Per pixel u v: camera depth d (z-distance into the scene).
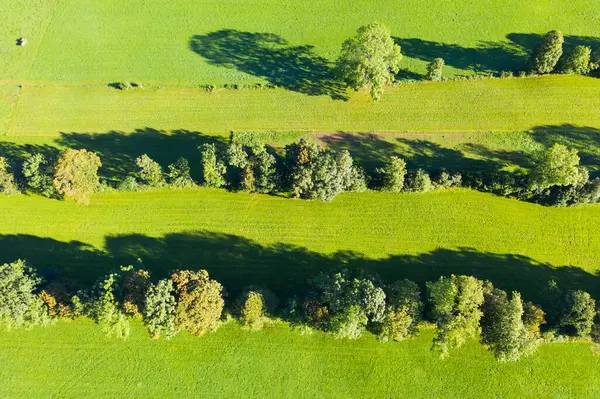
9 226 84.44
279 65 92.69
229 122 89.38
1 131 89.50
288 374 76.88
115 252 83.00
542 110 88.81
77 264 82.31
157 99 91.19
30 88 92.38
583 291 77.56
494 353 71.38
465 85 90.50
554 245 82.31
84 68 93.56
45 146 88.31
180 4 98.31
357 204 84.62
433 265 81.81
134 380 77.25
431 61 92.31
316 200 84.88
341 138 88.06
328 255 82.31
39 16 97.50
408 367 76.94
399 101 89.81
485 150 86.69
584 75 90.31
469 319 67.62
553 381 76.06
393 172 79.38
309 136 88.25
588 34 92.75
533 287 80.50
